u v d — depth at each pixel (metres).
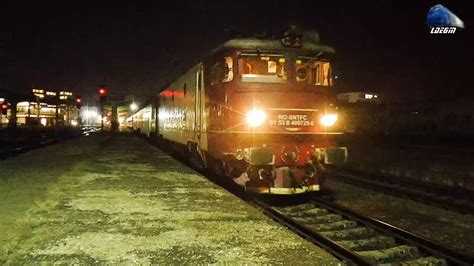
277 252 6.43
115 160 19.86
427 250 7.55
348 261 6.68
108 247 6.58
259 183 11.43
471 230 9.51
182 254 6.31
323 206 11.36
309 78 12.06
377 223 9.21
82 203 9.72
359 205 12.04
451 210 11.28
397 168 19.56
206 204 9.79
